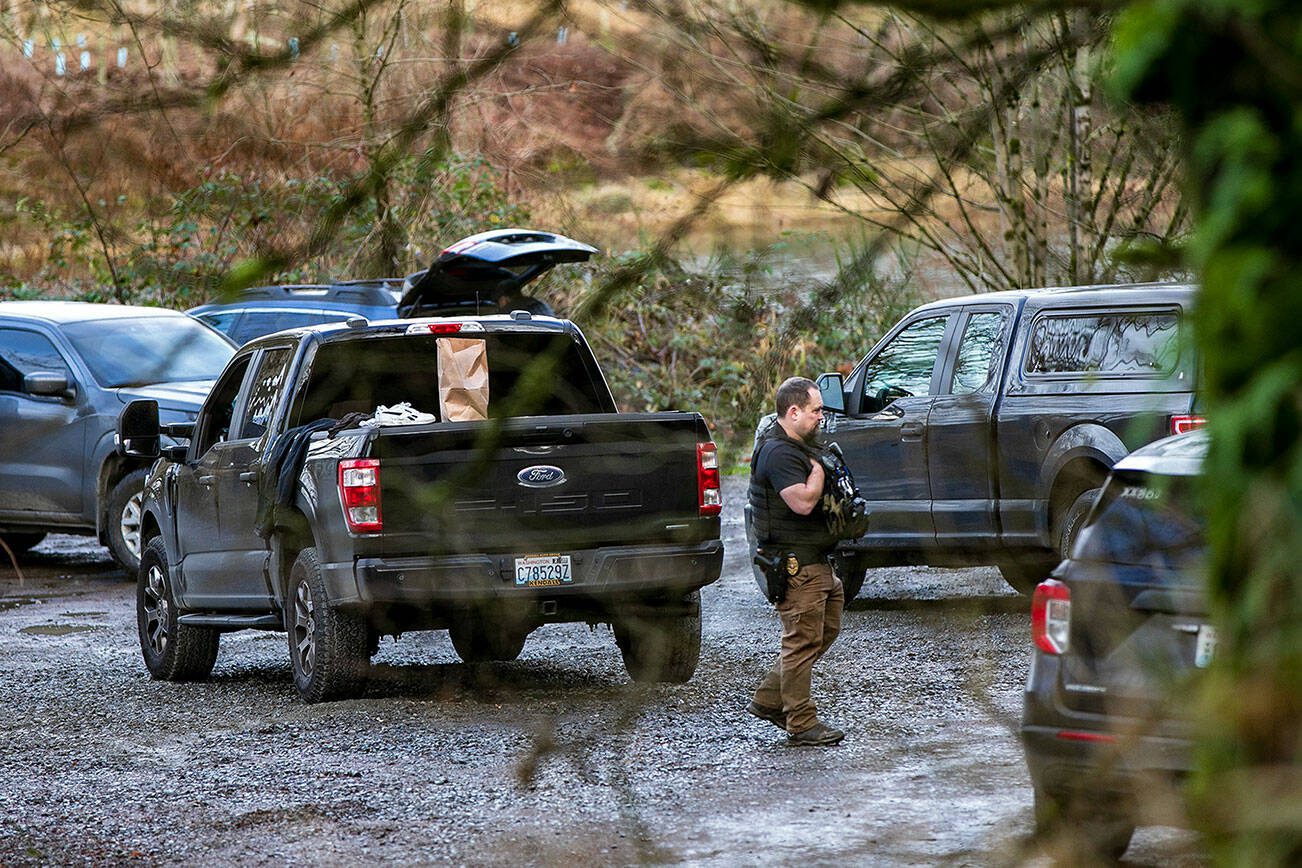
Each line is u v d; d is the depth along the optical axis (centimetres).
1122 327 1839
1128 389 1817
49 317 2681
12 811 1212
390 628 1557
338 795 1224
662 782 1240
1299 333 209
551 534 1520
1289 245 209
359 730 1458
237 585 1708
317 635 1558
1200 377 222
